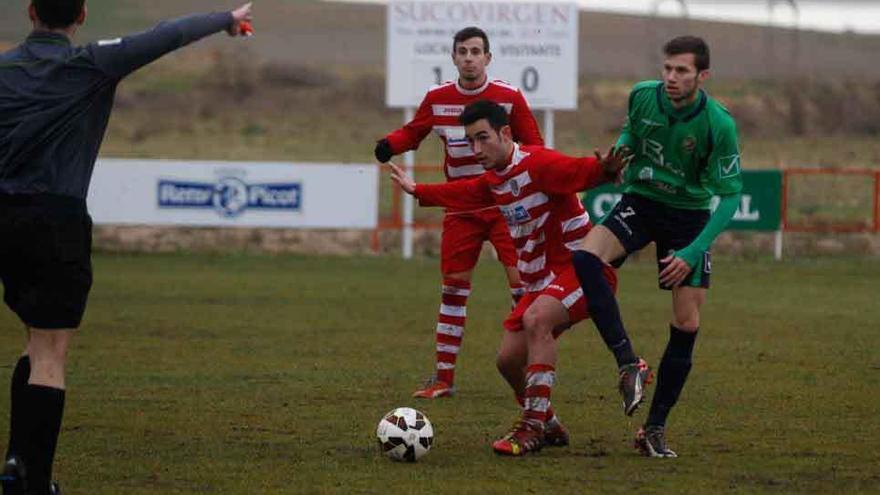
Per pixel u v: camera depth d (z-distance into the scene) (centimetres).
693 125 2158
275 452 2270
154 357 3391
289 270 5794
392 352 3531
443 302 2911
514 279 2936
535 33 6253
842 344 3759
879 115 17000
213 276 5497
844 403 2816
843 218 7838
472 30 2909
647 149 2211
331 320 4181
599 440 2412
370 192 6238
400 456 2195
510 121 2938
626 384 2112
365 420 2577
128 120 15988
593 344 3722
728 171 2172
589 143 14300
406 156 6394
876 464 2219
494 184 2245
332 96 18962
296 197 6197
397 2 6225
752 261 6350
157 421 2539
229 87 19000
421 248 6750
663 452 2269
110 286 5069
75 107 1861
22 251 1850
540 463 2206
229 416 2598
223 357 3403
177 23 1903
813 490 2028
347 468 2148
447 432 2475
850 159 12962
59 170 1856
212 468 2141
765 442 2402
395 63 6262
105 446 2306
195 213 6153
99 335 3784
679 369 2258
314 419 2581
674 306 2248
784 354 3556
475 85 2914
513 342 2295
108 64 1867
